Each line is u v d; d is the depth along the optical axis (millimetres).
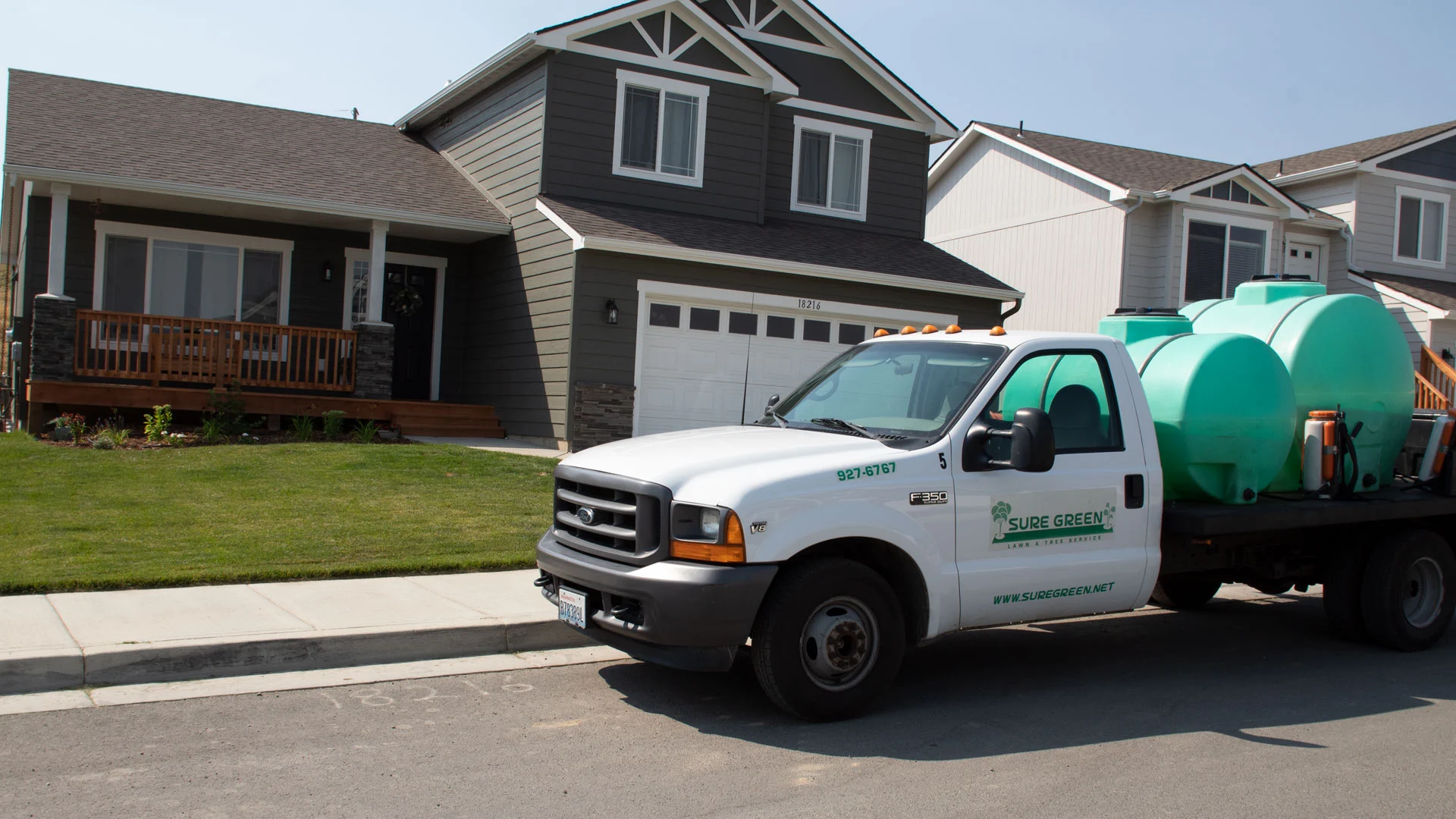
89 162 15008
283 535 9039
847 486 5504
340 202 16406
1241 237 22000
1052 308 23250
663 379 16312
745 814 4340
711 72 18172
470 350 19188
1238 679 6738
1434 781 4918
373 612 6938
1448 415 7828
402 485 11555
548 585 6184
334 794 4430
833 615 5512
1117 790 4707
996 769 4953
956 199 26453
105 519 9219
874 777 4805
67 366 14586
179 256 17141
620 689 6094
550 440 16078
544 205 16547
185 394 15094
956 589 5777
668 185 17891
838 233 19500
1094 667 6992
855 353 6977
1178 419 6691
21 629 6172
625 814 4316
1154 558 6465
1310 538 7680
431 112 20688
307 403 15891
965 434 5891
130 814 4148
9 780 4465
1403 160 24156
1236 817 4445
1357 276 23359
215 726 5223
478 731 5305
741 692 6094
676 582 5203
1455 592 7809
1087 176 22094
